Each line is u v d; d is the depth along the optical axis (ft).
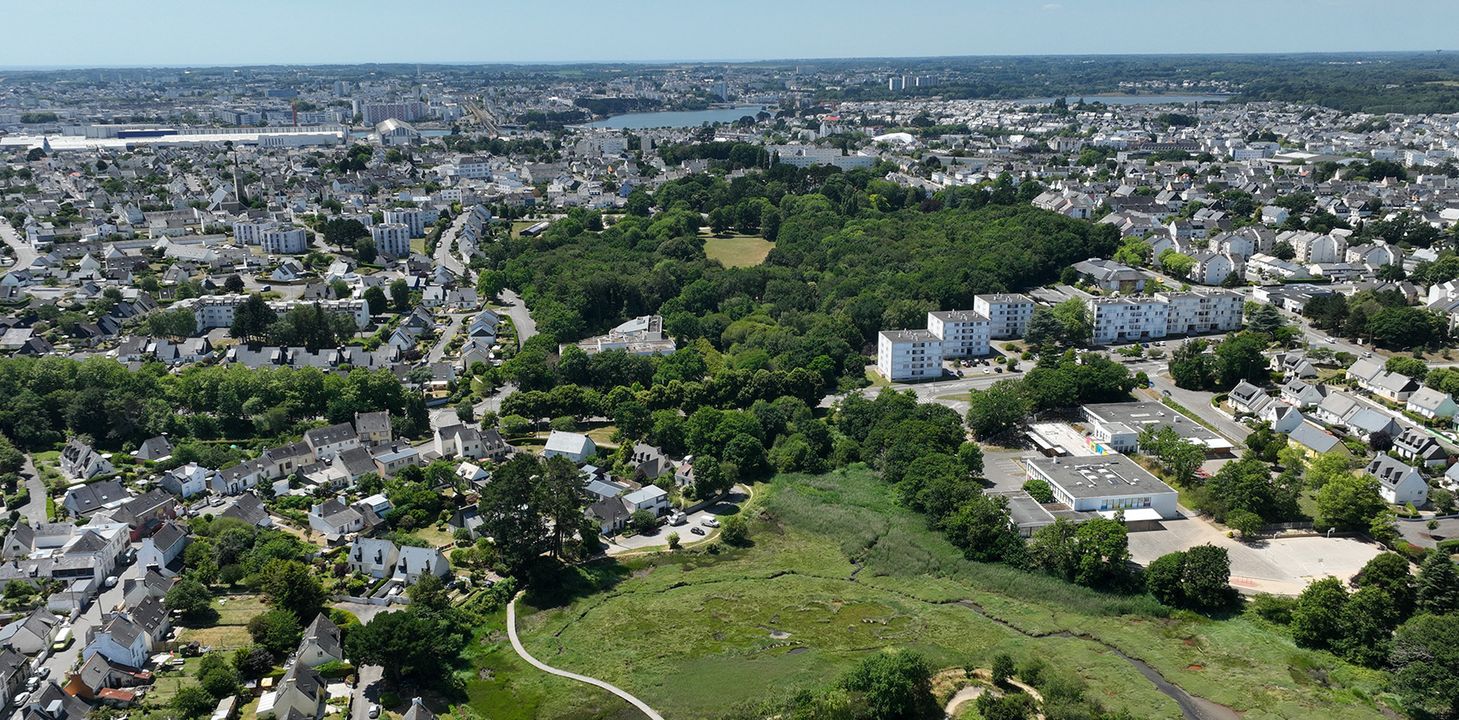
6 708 631.97
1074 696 644.69
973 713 645.10
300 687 628.28
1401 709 648.79
